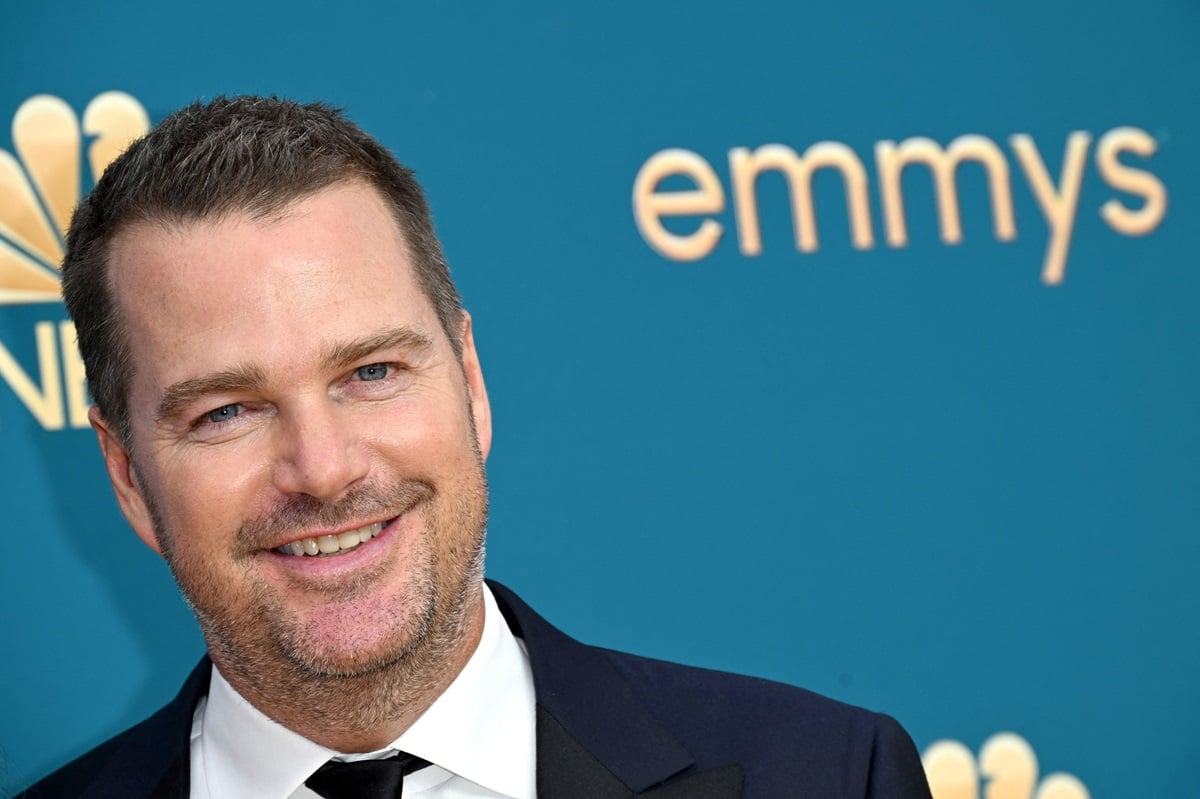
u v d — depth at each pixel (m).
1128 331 8.89
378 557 5.12
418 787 5.49
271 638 5.15
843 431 8.69
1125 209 8.97
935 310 8.80
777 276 8.74
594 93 8.73
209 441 5.10
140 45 8.45
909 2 8.94
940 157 8.88
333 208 5.13
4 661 8.17
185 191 5.06
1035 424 8.78
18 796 6.15
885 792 5.58
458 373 5.45
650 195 8.72
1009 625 8.66
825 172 8.81
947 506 8.70
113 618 8.31
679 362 8.65
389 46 8.61
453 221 8.56
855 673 8.56
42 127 8.35
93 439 8.35
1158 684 8.70
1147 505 8.79
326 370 4.98
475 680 5.55
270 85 8.52
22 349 8.30
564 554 8.48
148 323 5.10
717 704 5.88
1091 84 9.02
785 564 8.60
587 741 5.52
